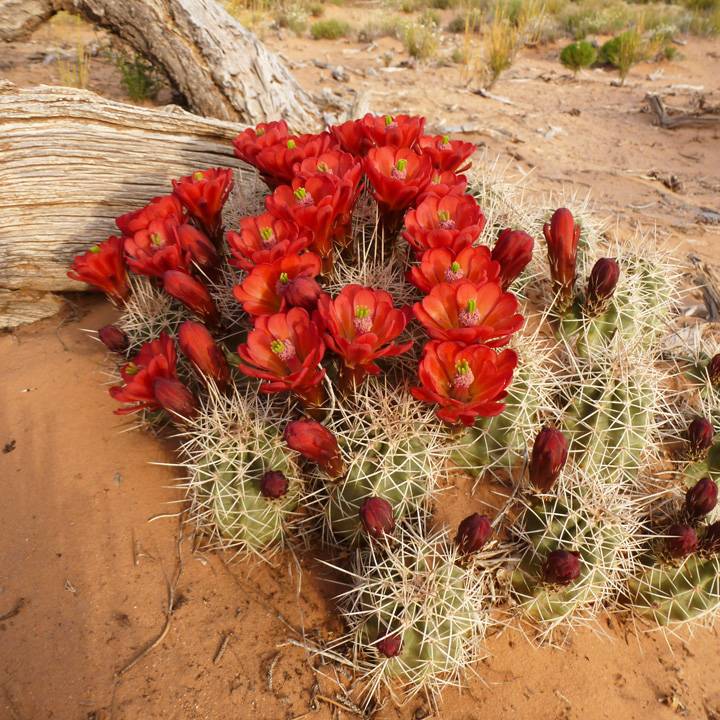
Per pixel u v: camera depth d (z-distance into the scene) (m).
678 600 0.43
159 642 0.40
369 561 0.40
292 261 0.41
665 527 0.44
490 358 0.38
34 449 0.48
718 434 0.49
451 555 0.40
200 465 0.42
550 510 0.42
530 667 0.41
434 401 0.38
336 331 0.37
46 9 0.86
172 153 0.64
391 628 0.38
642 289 0.52
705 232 0.90
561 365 0.47
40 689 0.38
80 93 0.60
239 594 0.42
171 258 0.45
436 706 0.39
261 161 0.47
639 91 1.83
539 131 1.35
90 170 0.61
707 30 2.71
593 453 0.45
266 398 0.46
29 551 0.43
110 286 0.50
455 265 0.41
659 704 0.41
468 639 0.40
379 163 0.45
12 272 0.60
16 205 0.59
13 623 0.40
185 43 0.77
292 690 0.39
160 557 0.43
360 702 0.39
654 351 0.54
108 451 0.48
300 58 1.90
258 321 0.39
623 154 1.26
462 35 2.54
